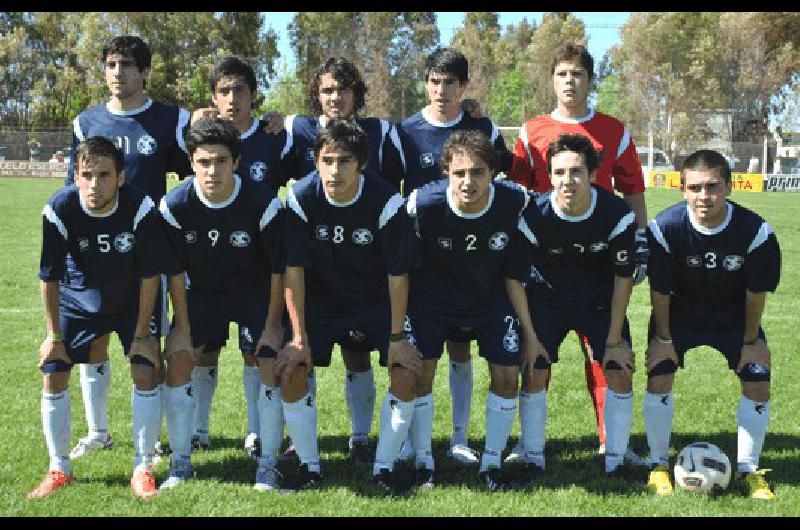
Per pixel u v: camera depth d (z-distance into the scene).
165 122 4.65
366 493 3.87
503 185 4.02
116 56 4.48
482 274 4.06
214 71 4.62
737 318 4.20
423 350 4.09
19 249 12.37
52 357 3.92
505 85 58.62
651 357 4.16
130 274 4.01
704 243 4.02
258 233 3.99
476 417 5.27
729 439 4.80
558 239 4.09
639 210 4.85
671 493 3.89
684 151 49.28
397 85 63.78
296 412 3.96
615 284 4.12
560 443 4.75
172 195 3.94
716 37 49.44
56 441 3.96
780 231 16.34
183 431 4.04
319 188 3.87
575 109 4.74
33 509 3.62
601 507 3.71
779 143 46.66
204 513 3.60
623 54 50.81
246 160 4.70
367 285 4.10
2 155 45.78
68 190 3.88
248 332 4.18
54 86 54.34
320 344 4.14
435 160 4.68
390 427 3.98
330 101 4.59
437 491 3.91
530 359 4.12
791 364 6.45
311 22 63.16
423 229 4.03
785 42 51.28
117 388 5.73
